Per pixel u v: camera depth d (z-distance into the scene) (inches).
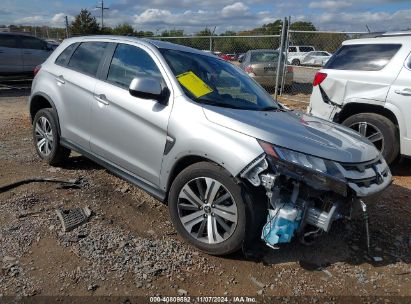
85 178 189.5
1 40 564.1
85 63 183.3
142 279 117.9
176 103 140.2
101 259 125.3
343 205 123.2
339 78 247.0
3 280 112.3
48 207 156.7
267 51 533.0
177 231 138.7
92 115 169.5
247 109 149.5
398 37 233.8
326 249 143.3
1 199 161.2
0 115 361.7
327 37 468.8
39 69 208.5
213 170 126.4
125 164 158.2
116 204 165.0
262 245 140.0
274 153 118.2
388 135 228.5
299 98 470.0
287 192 124.2
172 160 137.8
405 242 153.9
